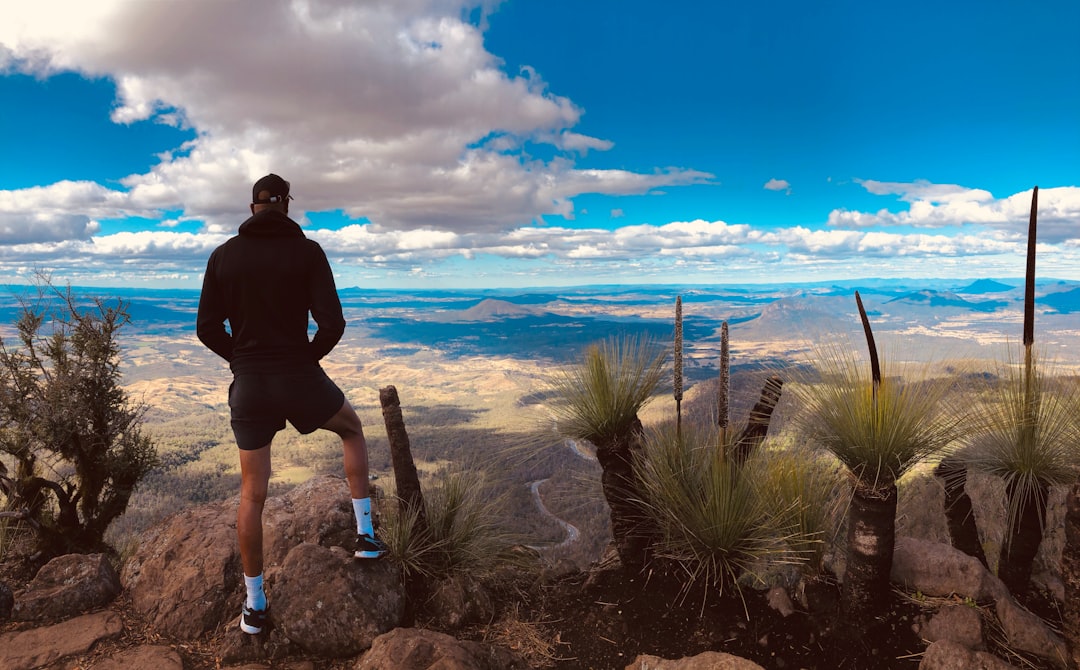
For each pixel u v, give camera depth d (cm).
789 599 263
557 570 315
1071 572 179
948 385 235
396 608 270
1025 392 234
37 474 471
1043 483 242
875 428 227
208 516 327
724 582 276
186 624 270
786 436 273
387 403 303
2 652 256
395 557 290
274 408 242
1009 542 256
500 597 303
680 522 278
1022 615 227
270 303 236
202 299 245
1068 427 232
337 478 380
